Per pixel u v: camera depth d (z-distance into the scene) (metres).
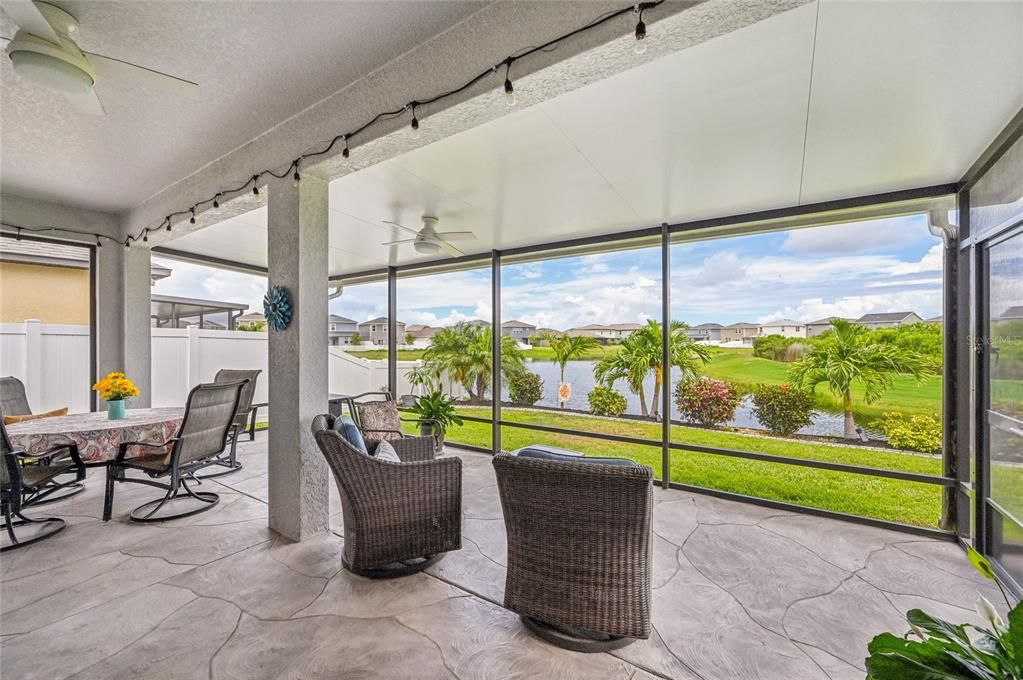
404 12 1.84
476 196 3.39
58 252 5.29
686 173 2.89
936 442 3.63
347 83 2.36
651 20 1.49
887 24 1.53
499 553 2.66
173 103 2.49
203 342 5.92
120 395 3.34
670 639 1.88
